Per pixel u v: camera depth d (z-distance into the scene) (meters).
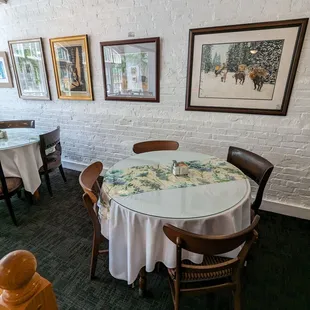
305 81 1.85
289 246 1.83
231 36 1.95
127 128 2.75
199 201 1.23
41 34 2.83
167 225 0.92
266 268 1.62
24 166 2.15
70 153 3.30
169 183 1.42
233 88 2.09
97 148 3.07
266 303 1.37
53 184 2.89
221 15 1.95
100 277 1.55
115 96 2.66
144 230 1.16
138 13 2.24
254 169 1.67
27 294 0.48
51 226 2.08
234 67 2.03
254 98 2.05
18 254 0.48
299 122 1.97
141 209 1.15
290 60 1.84
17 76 3.22
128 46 2.38
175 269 1.10
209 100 2.22
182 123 2.43
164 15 2.14
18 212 2.29
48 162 2.46
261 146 2.16
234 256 1.24
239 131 2.21
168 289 1.46
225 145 2.31
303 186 2.12
